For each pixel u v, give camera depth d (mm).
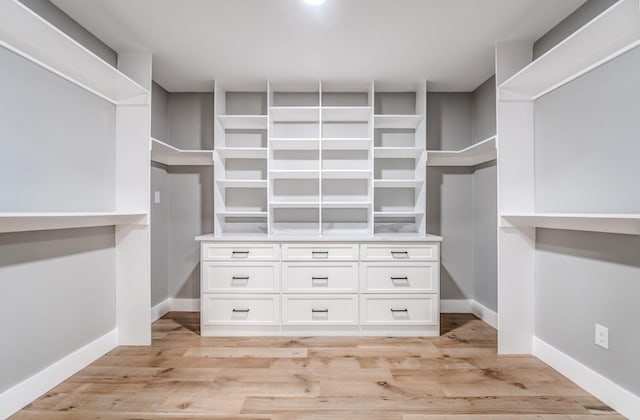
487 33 2250
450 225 3342
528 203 2348
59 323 1946
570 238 2012
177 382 1967
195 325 2961
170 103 3328
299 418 1630
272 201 3137
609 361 1728
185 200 3350
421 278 2732
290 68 2791
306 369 2137
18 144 1666
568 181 2012
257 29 2195
